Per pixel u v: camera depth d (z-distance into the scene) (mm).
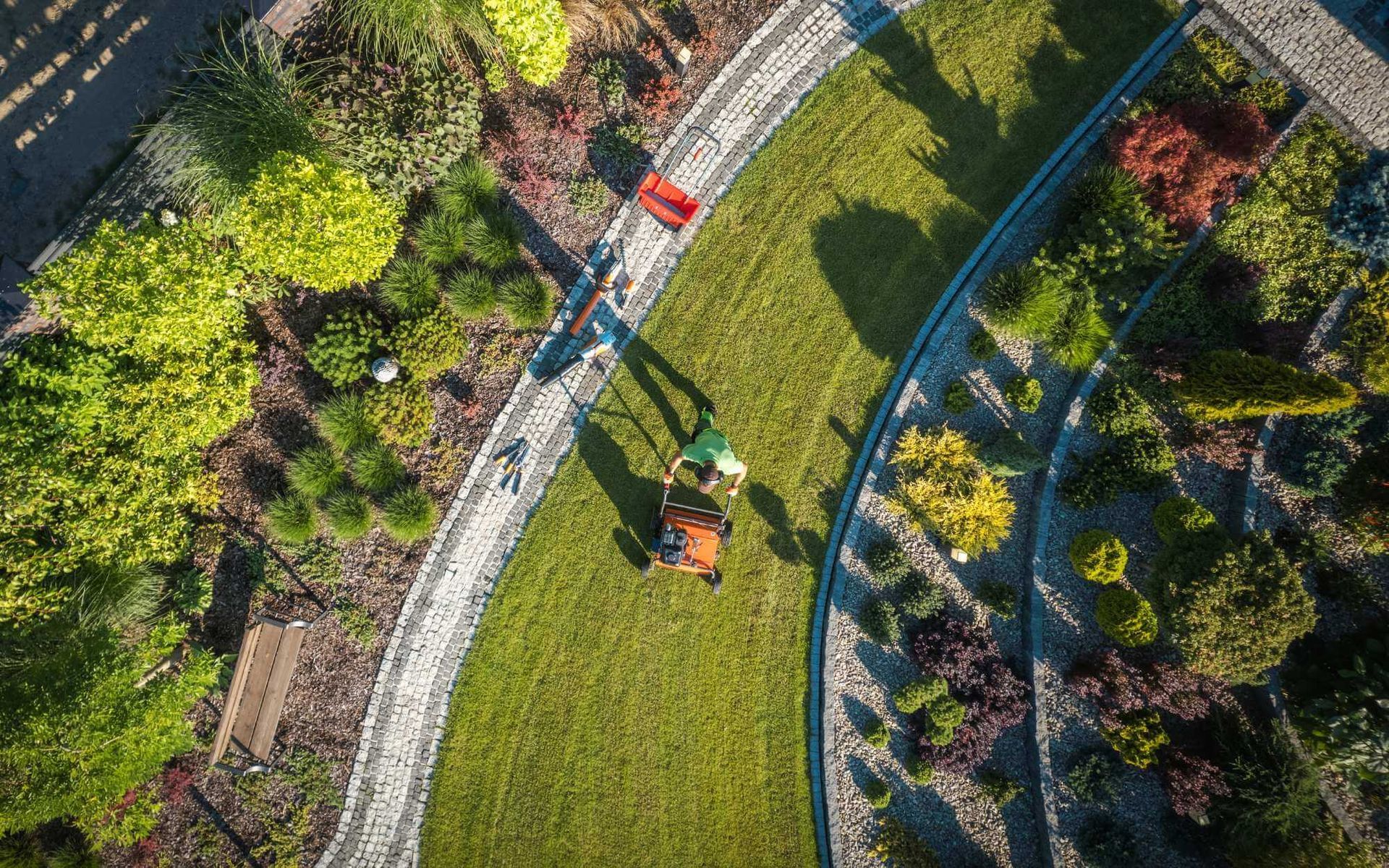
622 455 13609
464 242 12555
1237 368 11984
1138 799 13273
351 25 11125
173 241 10352
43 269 10422
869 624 13430
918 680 13141
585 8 12188
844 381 13594
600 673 13641
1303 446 12688
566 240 13188
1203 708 12367
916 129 13391
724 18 13023
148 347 10352
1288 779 11828
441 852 13430
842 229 13469
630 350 13523
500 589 13508
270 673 12297
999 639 13547
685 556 13023
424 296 12344
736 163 13320
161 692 10609
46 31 11453
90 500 10430
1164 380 12930
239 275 10727
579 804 13617
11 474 9766
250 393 12508
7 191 11414
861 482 13625
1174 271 12742
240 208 10281
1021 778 13617
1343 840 11859
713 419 13484
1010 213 13430
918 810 13703
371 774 13305
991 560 13539
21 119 11438
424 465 13117
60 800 9820
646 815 13680
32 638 10562
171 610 12102
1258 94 12711
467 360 13141
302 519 12562
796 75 13258
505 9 10352
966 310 13453
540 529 13531
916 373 13469
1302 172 12539
